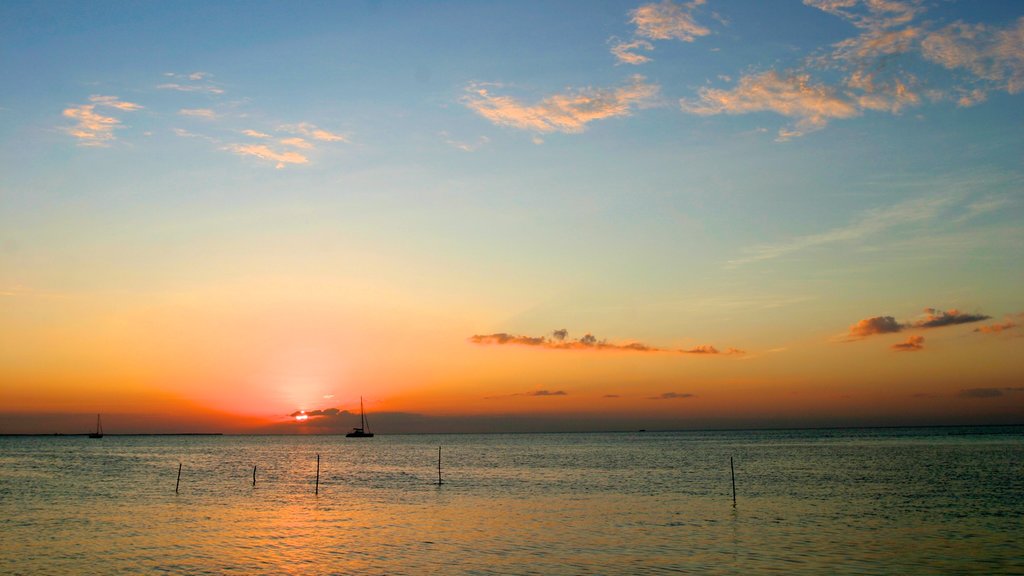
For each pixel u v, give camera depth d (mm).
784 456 157125
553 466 131875
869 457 148250
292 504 70562
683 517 58844
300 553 44250
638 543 46906
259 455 192750
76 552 44562
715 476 102000
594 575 38125
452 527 54312
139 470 124688
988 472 103750
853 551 43906
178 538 49750
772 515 59656
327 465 140250
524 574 38500
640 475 106125
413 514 62250
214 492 83750
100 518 60000
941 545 45656
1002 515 58781
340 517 60531
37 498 76500
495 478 103188
